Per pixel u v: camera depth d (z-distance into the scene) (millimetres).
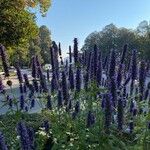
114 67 6918
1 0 29422
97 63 7477
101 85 7500
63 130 7121
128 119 7172
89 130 6465
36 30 31422
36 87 8562
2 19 29750
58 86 8172
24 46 32062
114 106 5957
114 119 6359
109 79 6914
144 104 7453
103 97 6363
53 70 8305
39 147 6742
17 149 6547
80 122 7078
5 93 8195
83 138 6473
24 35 30484
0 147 4402
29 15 30547
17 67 8625
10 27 29922
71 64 8172
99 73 7441
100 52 7543
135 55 7473
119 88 7238
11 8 29859
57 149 6633
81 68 8094
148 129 6355
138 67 7445
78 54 8133
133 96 7695
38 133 7367
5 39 30047
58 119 7516
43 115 8039
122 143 5961
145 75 7340
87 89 7496
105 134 5883
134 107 7336
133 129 6762
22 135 4480
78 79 7484
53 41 8547
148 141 6168
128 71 7766
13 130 7625
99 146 5863
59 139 6836
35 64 8508
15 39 30359
